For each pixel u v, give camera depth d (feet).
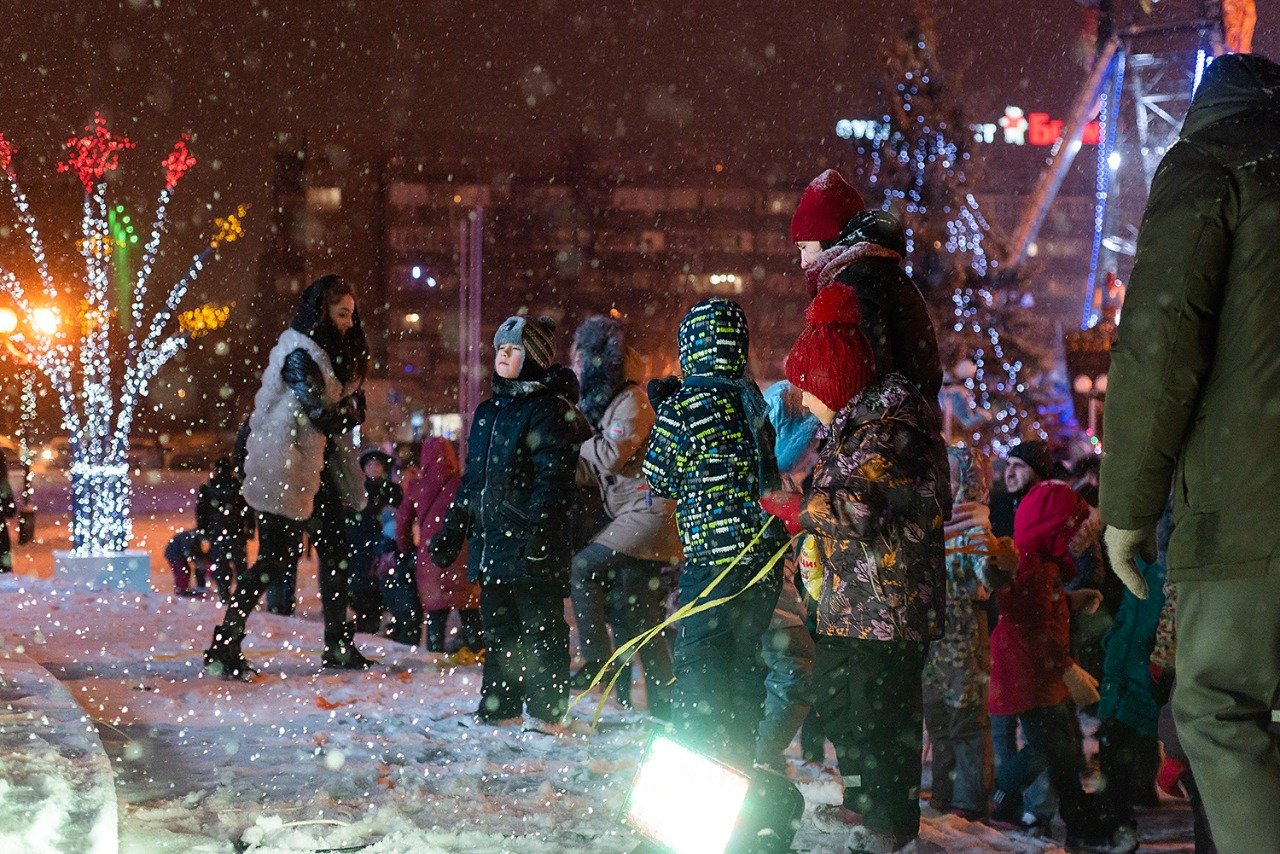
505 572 20.66
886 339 15.35
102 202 49.62
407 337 279.69
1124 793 21.44
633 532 23.27
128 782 16.44
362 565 38.86
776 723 19.36
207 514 52.06
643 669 23.57
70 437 48.98
